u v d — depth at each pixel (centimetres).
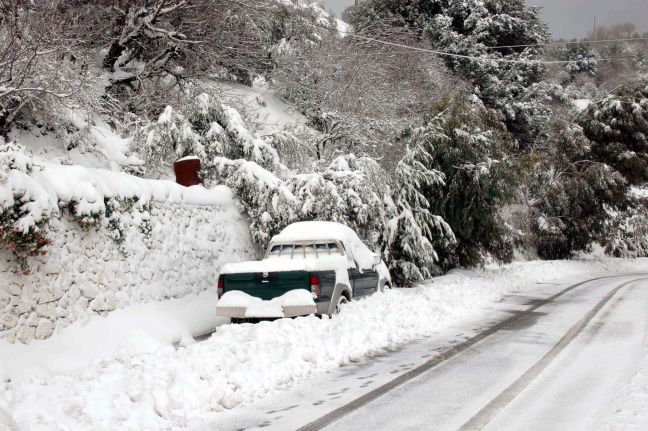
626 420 491
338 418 541
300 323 821
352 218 1427
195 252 1123
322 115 2256
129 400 557
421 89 2872
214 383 621
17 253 709
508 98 3741
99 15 1775
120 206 925
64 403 521
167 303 1012
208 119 1498
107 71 1897
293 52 2533
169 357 684
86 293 826
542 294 1516
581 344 849
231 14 2064
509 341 884
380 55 2728
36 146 1232
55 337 756
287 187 1355
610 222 3022
